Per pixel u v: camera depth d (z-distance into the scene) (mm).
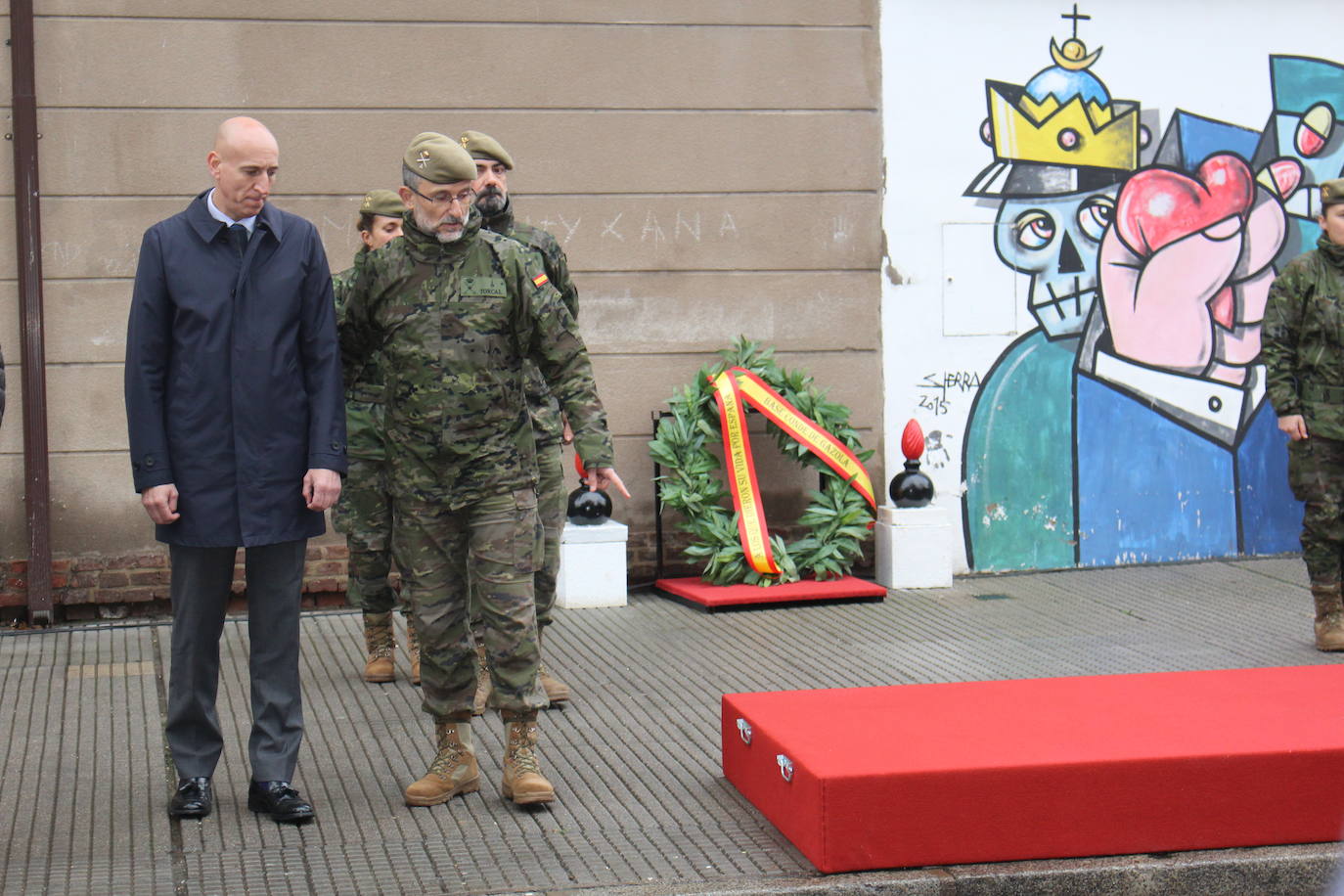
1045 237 8695
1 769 5316
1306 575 8555
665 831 4629
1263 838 4402
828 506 8391
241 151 4543
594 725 5836
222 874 4309
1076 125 8688
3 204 7602
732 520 8336
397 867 4352
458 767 4957
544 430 5809
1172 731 4633
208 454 4621
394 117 8023
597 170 8266
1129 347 8805
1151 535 8898
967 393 8688
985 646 7027
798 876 4223
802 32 8422
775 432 8453
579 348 4844
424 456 4727
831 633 7352
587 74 8219
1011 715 4863
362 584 6445
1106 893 4242
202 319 4582
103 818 4797
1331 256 6902
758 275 8461
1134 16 8703
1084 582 8500
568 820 4750
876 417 8641
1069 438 8781
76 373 7738
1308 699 5055
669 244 8367
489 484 4746
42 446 7621
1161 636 7176
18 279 7621
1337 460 6809
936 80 8555
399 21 8000
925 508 8414
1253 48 8844
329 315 4754
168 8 7750
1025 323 8703
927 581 8391
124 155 7738
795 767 4406
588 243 8281
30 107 7555
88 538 7789
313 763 5375
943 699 5117
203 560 4699
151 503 4590
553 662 6848
